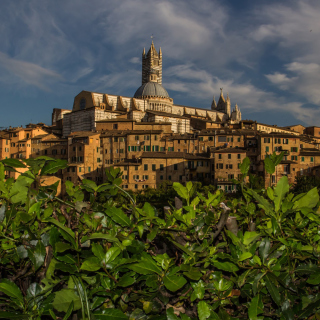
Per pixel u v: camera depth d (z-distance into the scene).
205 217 4.20
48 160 4.58
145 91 170.88
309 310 3.69
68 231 3.59
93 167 99.69
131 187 89.06
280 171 86.88
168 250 4.53
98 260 3.62
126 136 100.94
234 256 3.82
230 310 4.04
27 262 3.96
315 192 4.50
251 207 5.00
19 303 3.48
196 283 3.78
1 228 3.89
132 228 4.25
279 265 3.78
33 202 4.20
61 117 170.75
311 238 4.46
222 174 86.88
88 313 3.40
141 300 3.80
